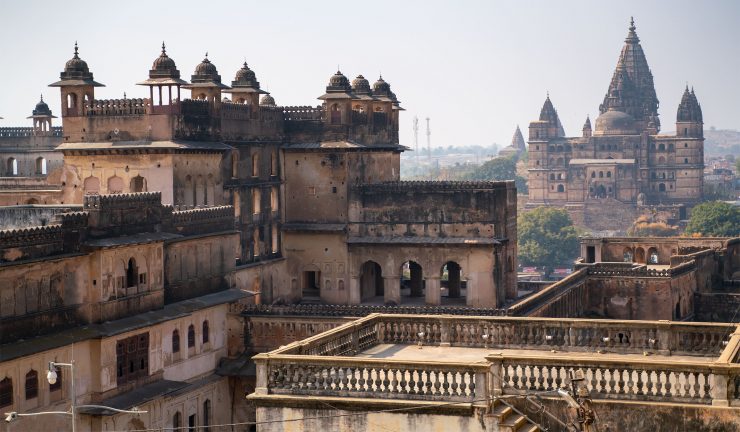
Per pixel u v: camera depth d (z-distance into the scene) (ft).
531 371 99.66
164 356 221.25
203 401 232.32
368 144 332.60
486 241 298.97
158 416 210.38
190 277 237.25
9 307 181.57
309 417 100.94
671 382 100.83
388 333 127.24
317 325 245.24
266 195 307.78
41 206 215.10
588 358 98.53
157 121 264.52
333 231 311.47
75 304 198.08
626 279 325.21
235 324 250.16
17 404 180.04
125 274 209.46
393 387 100.12
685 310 332.39
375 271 329.52
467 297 302.25
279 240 316.19
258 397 102.12
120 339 205.05
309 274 322.14
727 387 94.32
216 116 280.92
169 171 262.06
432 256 304.50
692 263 340.80
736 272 380.99
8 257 180.55
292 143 318.65
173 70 267.80
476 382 97.76
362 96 333.42
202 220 242.58
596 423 96.53
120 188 267.59
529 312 252.01
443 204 304.50
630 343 117.91
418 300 318.24
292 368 102.58
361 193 312.09
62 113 272.10
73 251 196.75
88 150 267.39
